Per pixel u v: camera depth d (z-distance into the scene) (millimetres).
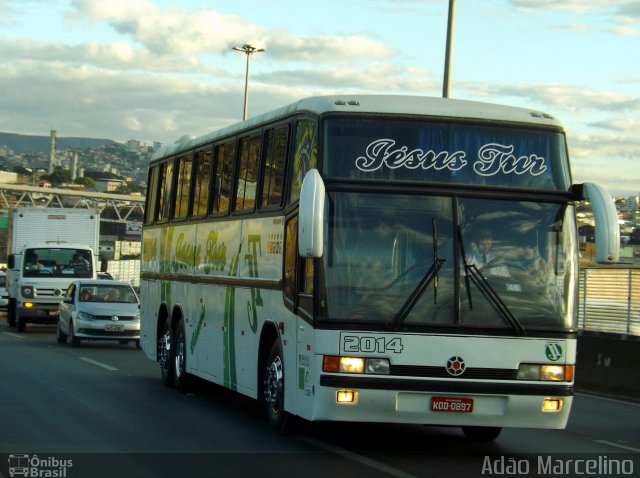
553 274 11906
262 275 14172
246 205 15281
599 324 27547
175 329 19391
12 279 41656
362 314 11492
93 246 41812
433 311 11570
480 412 11523
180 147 19797
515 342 11625
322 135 12000
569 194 12164
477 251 11789
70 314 31156
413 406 11445
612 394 22047
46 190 88312
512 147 12195
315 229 11109
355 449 12633
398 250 11695
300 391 12164
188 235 18625
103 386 19422
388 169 11938
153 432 13633
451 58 27094
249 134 15461
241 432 13828
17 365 23344
